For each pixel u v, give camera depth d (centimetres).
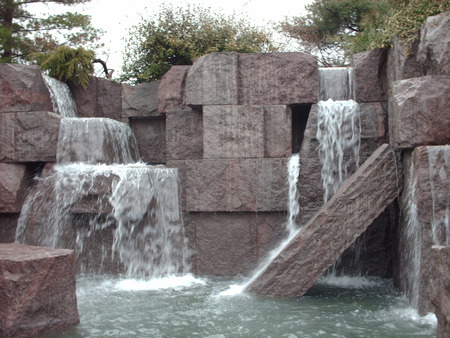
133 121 1027
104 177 796
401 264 681
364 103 831
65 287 518
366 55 843
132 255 818
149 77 1390
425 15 750
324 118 823
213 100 852
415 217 595
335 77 896
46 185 844
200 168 852
